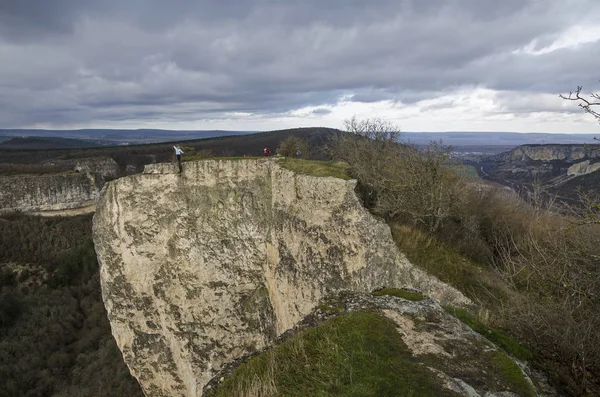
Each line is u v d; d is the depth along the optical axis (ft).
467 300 37.86
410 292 27.63
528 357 21.98
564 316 21.79
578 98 19.67
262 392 17.02
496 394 16.47
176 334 79.25
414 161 52.70
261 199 73.10
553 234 32.68
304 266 61.62
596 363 21.06
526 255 36.81
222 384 18.79
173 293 80.28
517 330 25.72
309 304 60.23
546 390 19.06
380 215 54.19
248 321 74.13
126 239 82.07
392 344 19.85
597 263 22.20
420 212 50.57
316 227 59.98
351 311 23.89
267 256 72.13
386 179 55.67
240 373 19.10
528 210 53.57
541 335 23.34
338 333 20.92
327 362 18.51
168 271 80.53
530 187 69.46
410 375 17.26
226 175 75.87
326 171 63.05
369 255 50.85
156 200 80.33
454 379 17.06
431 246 47.80
